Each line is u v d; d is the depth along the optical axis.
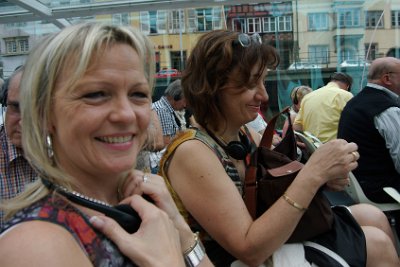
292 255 1.45
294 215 1.35
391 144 2.67
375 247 1.62
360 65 8.99
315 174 1.37
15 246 0.72
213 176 1.43
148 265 0.87
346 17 9.02
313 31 8.80
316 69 8.73
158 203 1.08
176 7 5.33
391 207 2.59
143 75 0.94
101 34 0.85
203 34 1.67
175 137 1.59
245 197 1.51
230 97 1.59
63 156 0.91
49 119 0.88
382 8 9.05
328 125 4.29
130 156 0.93
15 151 1.76
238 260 1.51
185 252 1.13
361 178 2.76
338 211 1.67
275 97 8.30
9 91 1.68
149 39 0.98
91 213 0.88
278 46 8.40
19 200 0.85
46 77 0.85
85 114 0.85
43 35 0.92
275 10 8.08
